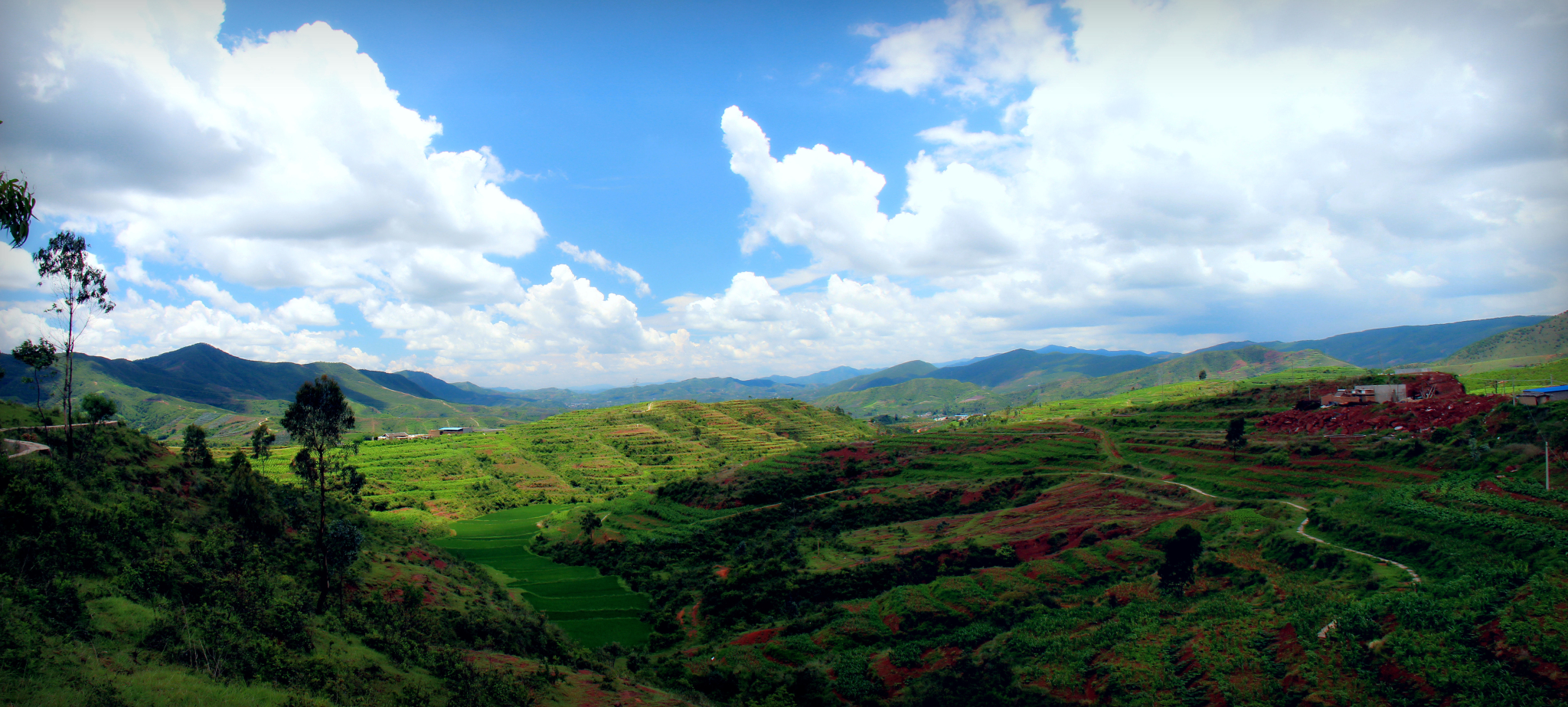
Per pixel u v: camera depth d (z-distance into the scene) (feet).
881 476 516.32
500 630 230.89
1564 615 178.19
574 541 435.94
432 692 153.38
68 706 86.99
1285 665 193.47
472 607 249.96
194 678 110.83
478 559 415.23
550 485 642.22
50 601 116.16
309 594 189.16
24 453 191.31
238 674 119.85
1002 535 343.67
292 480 492.95
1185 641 219.00
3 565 125.70
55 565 135.54
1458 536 246.88
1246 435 475.31
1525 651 169.58
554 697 174.40
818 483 512.63
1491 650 174.91
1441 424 392.27
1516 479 299.99
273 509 261.65
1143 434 540.93
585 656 241.55
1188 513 341.82
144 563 151.12
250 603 155.12
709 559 394.11
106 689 94.32
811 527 422.82
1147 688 198.29
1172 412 593.42
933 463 523.29
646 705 184.24
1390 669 178.09
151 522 194.39
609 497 616.80
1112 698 199.72
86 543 149.38
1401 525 266.98
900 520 422.82
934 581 295.28
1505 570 210.59
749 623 295.07
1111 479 428.56
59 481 177.47
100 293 220.84
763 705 220.02
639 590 353.10
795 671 241.76
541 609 324.19
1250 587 248.52
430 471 637.30
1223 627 220.43
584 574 381.60
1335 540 274.57
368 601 211.20
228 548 197.88
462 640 216.54
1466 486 300.61
